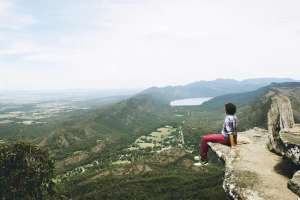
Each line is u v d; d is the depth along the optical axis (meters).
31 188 56.41
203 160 20.08
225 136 19.42
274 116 20.06
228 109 19.42
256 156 17.69
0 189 53.66
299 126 19.31
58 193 64.81
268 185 14.08
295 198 12.78
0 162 54.41
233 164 16.66
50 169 62.09
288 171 15.48
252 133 23.73
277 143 18.11
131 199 145.38
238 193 14.02
